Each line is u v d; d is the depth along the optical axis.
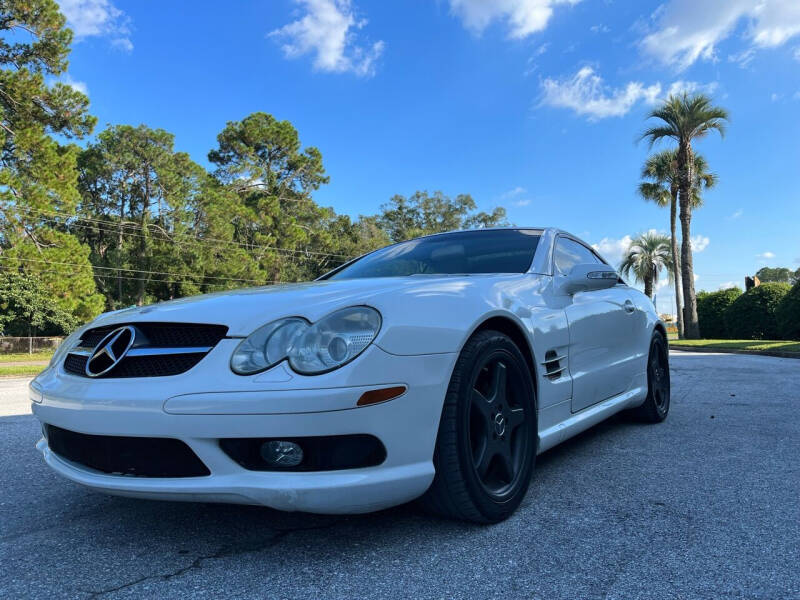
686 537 2.04
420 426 1.92
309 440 1.76
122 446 1.90
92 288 25.41
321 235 52.84
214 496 1.78
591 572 1.77
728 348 15.50
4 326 29.22
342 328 1.84
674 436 3.70
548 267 2.98
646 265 41.94
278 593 1.66
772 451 3.28
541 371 2.55
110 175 41.56
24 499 2.60
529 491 2.58
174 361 1.90
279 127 50.84
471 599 1.61
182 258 39.88
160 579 1.76
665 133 24.55
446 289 2.20
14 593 1.69
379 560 1.87
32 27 24.02
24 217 23.20
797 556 1.87
